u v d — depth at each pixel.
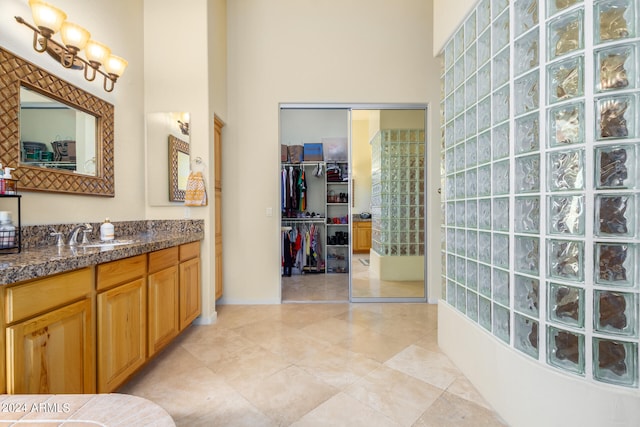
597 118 1.08
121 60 1.95
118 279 1.49
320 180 4.84
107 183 2.11
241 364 1.88
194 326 2.51
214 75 2.75
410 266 3.57
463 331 1.76
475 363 1.63
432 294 3.16
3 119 1.41
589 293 1.11
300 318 2.71
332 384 1.66
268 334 2.35
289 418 1.39
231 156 3.11
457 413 1.43
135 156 2.46
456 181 1.92
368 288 3.52
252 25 3.11
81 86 1.90
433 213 3.17
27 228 1.52
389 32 3.14
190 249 2.34
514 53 1.35
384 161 3.50
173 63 2.59
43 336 1.09
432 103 3.15
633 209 1.05
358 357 1.97
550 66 1.20
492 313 1.53
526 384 1.27
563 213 1.18
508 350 1.37
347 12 3.13
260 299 3.13
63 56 1.62
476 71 1.66
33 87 1.56
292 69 3.11
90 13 1.99
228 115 3.10
